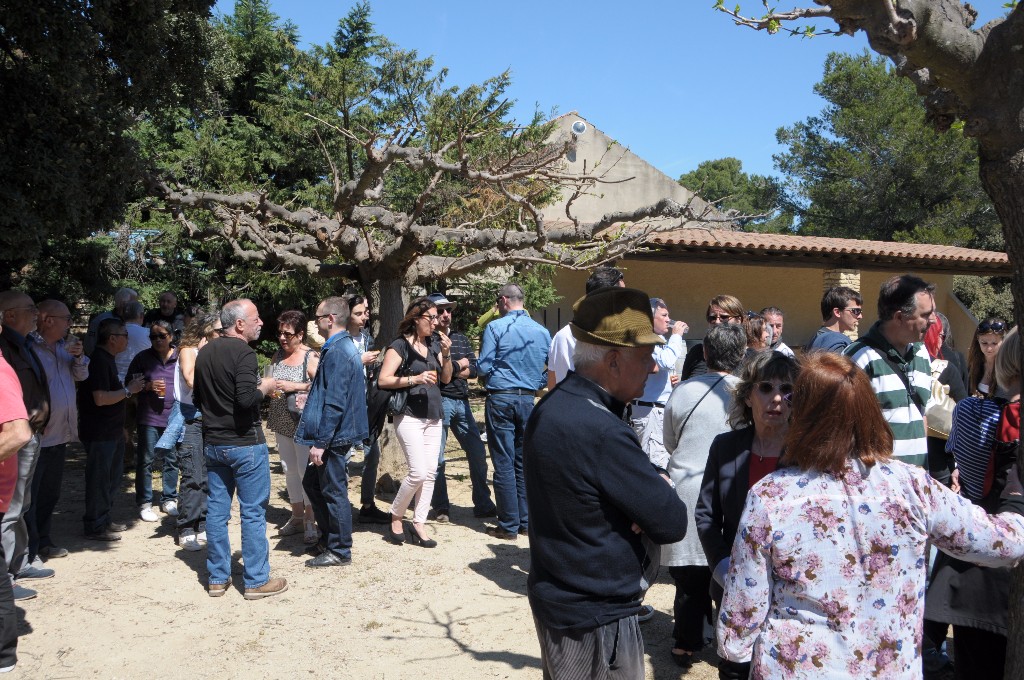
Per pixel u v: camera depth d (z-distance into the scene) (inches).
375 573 220.4
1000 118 111.1
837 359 87.2
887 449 84.9
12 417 147.5
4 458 147.0
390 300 322.7
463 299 602.9
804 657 81.5
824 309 204.8
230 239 306.2
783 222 1327.5
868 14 110.0
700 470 155.9
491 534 258.2
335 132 439.2
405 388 236.4
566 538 94.6
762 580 84.9
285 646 175.2
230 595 203.5
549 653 96.6
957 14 116.1
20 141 229.6
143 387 253.9
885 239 1228.5
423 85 295.1
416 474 237.5
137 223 459.8
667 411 163.8
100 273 441.1
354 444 224.4
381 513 270.1
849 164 1207.6
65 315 223.0
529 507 99.6
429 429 242.4
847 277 631.8
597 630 93.7
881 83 1235.9
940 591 125.1
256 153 523.5
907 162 1162.6
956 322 818.8
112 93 267.6
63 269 430.9
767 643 84.1
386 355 234.4
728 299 203.9
